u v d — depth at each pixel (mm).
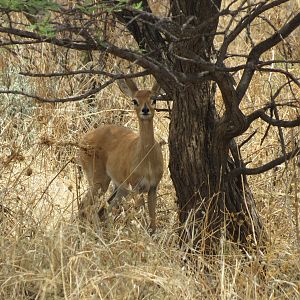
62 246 13992
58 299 13062
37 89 23422
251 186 18484
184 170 15820
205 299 13883
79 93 23391
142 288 13461
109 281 13453
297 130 20344
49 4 11828
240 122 14867
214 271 14633
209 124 15664
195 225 15789
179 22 14789
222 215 15797
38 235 14820
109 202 20109
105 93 23891
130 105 23922
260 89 22781
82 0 12688
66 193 20172
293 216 17141
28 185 19016
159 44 15352
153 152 19172
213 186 15766
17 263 14125
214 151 15562
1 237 14727
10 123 22047
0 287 13258
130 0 13195
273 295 14133
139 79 24891
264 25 26891
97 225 15891
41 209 16594
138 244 14422
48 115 22594
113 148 20453
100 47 13562
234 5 28875
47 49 23906
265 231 16172
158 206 19281
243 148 20359
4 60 24047
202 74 14195
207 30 14672
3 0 11680
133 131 21562
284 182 18422
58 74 13117
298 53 25047
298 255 15039
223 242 15055
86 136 21062
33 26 11664
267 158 19906
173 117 15805
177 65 15117
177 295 13391
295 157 17078
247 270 14828
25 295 13719
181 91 14281
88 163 20750
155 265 13891
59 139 22094
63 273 13266
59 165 21297
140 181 19312
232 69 13914
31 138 21922
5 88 23531
